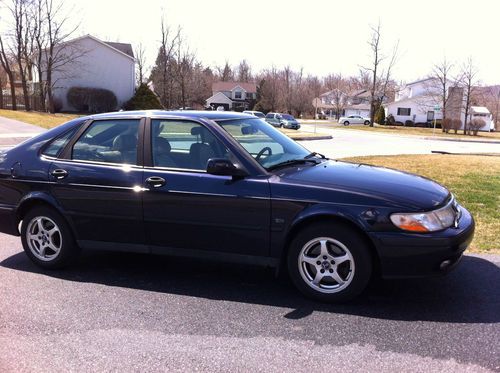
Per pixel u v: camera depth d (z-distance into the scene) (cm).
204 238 441
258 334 359
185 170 448
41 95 4991
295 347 339
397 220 383
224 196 425
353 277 400
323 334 358
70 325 375
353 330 363
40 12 4847
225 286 456
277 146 488
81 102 5466
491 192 870
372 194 396
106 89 5609
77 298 429
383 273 392
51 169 492
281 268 443
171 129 465
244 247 430
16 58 5156
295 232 418
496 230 629
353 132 4378
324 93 9831
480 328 365
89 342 349
